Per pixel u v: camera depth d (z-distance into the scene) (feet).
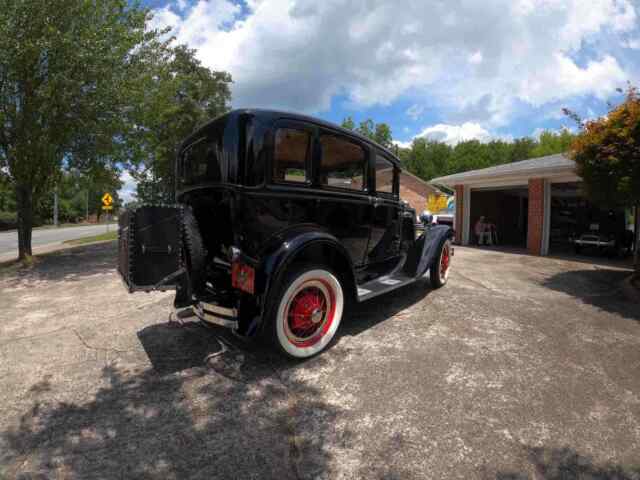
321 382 8.96
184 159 11.82
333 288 10.69
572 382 8.91
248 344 11.27
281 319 9.49
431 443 6.73
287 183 10.12
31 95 26.78
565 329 12.50
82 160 30.07
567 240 49.32
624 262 28.99
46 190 32.22
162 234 8.93
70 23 26.20
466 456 6.39
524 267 25.84
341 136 11.75
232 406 7.97
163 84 33.32
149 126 33.06
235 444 6.75
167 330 12.53
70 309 15.24
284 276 9.59
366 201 13.20
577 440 6.79
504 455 6.40
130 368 9.78
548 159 39.17
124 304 15.87
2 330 12.79
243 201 9.19
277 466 6.20
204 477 5.96
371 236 14.03
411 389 8.60
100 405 8.05
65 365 10.02
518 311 14.49
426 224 19.02
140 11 31.32
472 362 9.96
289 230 10.23
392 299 16.10
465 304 15.37
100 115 27.94
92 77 26.50
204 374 9.42
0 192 33.60
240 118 9.23
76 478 5.95
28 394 8.53
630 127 16.69
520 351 10.67
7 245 59.16
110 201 86.84
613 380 9.01
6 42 23.80
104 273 24.25
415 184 93.50
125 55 29.12
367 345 11.09
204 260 9.75
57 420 7.52
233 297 9.69
